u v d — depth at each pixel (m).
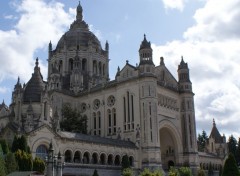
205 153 138.25
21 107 83.81
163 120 101.06
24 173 51.66
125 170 78.06
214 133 156.25
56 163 60.00
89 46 126.69
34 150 69.00
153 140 91.88
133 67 99.88
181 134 108.62
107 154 84.81
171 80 112.12
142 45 99.75
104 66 131.25
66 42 127.25
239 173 55.91
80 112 109.25
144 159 91.19
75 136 80.31
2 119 89.56
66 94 108.25
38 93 86.06
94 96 108.00
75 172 75.06
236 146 160.50
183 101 111.31
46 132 72.25
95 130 105.25
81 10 140.12
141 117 94.38
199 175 98.94
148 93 94.88
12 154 55.94
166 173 93.75
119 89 101.81
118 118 100.06
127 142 93.25
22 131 68.94
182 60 116.12
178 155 106.44
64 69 123.69
